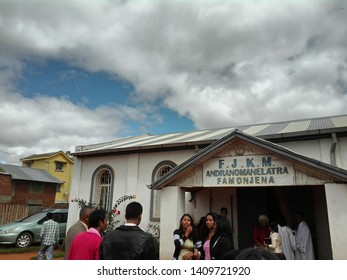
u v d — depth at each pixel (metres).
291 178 7.18
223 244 4.71
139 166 12.61
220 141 7.92
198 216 10.68
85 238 3.87
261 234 8.00
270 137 10.05
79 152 13.99
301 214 8.31
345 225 6.42
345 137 9.17
